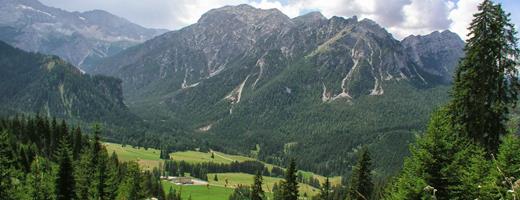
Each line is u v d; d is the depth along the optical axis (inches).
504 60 1291.8
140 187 4109.3
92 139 4101.9
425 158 1113.4
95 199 3408.0
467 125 1334.9
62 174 2940.5
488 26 1293.1
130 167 4259.4
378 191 2679.6
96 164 3740.2
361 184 2237.9
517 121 1246.3
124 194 3742.6
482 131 1309.1
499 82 1293.1
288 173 2810.0
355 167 2284.7
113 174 3737.7
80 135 5841.5
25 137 5890.8
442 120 1152.2
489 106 1304.1
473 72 1307.8
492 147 1312.7
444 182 1106.1
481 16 1306.6
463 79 1339.8
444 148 1111.0
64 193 2938.0
